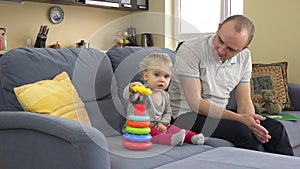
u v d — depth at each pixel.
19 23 4.30
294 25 3.55
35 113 1.55
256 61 3.80
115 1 4.78
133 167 1.45
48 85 1.80
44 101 1.71
